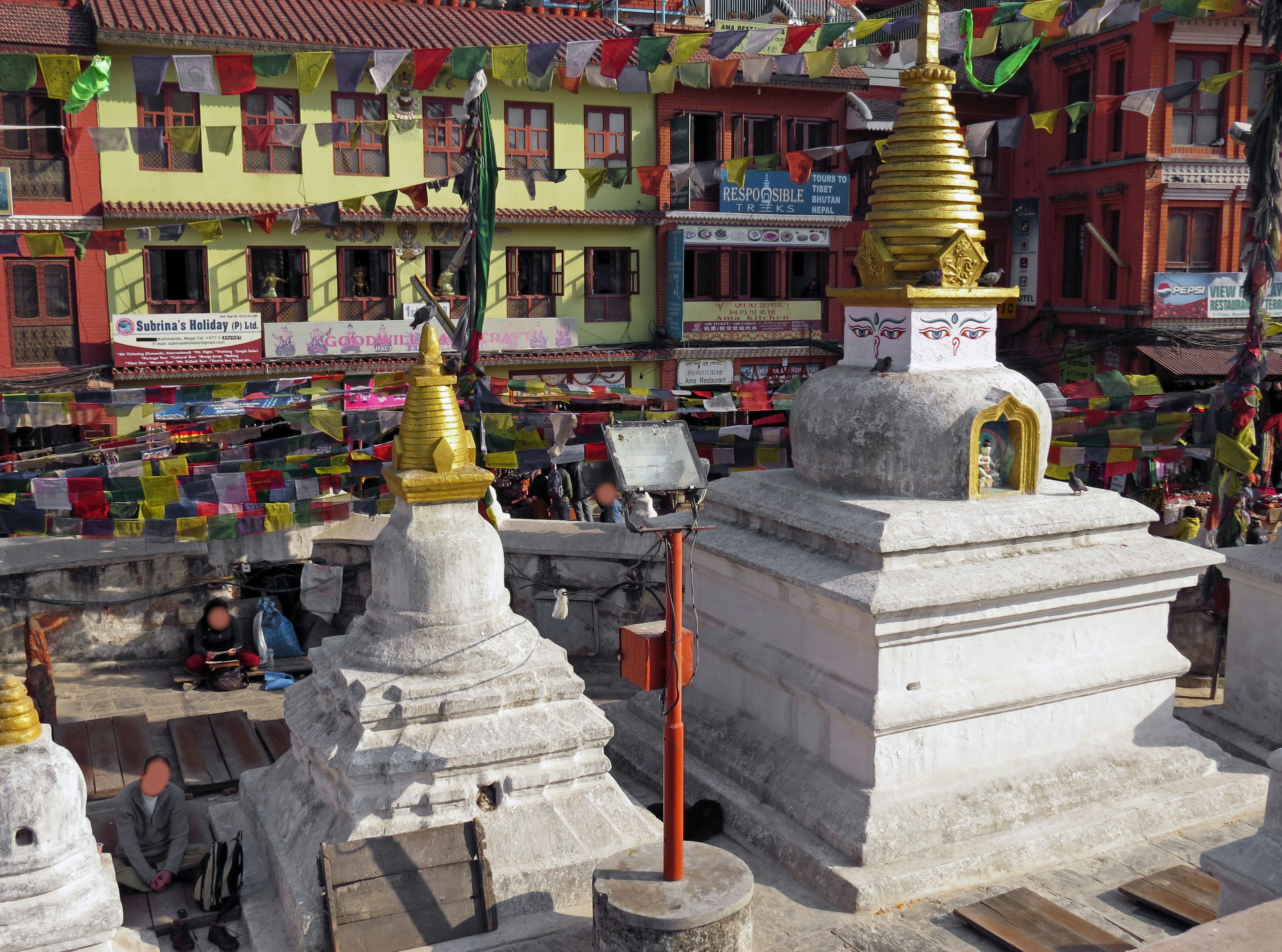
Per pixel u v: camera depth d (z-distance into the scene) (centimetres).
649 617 1501
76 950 660
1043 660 1027
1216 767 1075
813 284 4009
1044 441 1068
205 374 3125
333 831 865
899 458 1035
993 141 4034
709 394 2123
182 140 1342
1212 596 1430
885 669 952
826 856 932
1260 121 1462
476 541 911
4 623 1431
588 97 3534
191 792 1096
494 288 3503
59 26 2895
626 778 1155
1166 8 1278
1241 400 1496
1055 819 987
